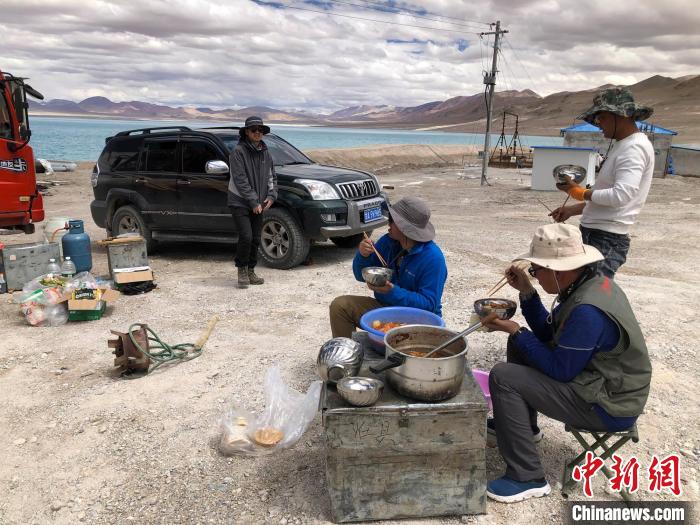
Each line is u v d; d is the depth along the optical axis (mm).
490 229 11453
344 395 2551
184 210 8227
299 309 6012
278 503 2871
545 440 3428
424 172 30688
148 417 3766
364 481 2646
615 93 3473
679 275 7410
